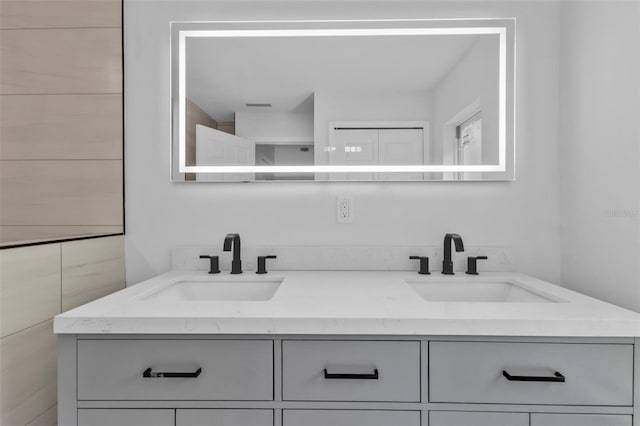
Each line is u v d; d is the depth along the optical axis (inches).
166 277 47.9
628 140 39.1
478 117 51.7
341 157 52.7
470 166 51.8
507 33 51.2
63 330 29.5
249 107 53.5
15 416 34.2
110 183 52.7
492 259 51.7
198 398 30.2
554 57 51.6
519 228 51.9
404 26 51.6
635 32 38.0
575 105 47.8
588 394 29.1
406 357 29.8
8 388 33.4
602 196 42.9
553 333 28.8
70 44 52.4
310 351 30.0
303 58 52.7
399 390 29.8
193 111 53.1
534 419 29.4
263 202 53.1
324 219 53.0
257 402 30.1
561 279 51.3
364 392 30.0
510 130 51.3
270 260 52.6
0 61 52.4
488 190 52.2
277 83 53.3
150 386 30.1
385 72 52.5
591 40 44.6
